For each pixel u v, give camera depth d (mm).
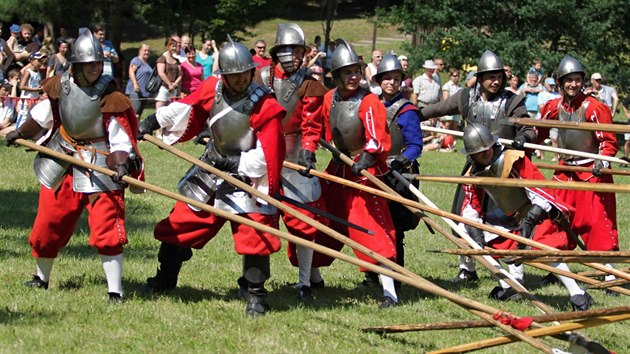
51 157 9047
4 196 15297
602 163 11148
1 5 35469
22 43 26078
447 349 7688
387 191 9219
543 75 31219
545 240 9883
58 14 36094
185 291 9891
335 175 10062
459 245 8820
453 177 8555
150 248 12117
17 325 8148
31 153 20469
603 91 26859
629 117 25688
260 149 8773
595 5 32000
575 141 11367
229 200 8898
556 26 32000
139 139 9188
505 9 31750
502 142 10492
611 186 7137
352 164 9625
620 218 17344
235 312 9039
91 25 37375
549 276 11891
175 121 9203
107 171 8656
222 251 12227
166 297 9500
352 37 49156
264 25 49875
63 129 9016
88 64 8695
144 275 10531
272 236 8938
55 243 9289
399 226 10742
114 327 8258
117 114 8820
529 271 12648
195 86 22984
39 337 7801
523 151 9922
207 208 8344
